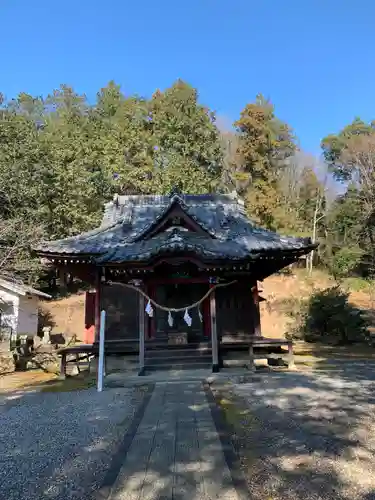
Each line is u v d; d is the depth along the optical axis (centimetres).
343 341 1942
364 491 412
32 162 2795
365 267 3778
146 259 1180
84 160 3189
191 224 1483
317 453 519
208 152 3562
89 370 1316
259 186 3850
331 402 784
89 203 3192
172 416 682
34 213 2598
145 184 3234
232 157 4122
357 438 571
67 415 750
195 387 961
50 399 913
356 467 471
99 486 433
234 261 1192
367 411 712
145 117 3888
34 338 2100
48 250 1319
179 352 1270
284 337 2206
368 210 3800
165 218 1462
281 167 4531
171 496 388
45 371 1523
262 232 1547
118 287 1398
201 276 1345
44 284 3188
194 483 415
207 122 3650
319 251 4106
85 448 559
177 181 3216
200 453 501
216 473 440
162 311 1410
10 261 2327
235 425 661
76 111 4150
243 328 1398
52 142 3183
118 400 874
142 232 1453
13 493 423
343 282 3497
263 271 1495
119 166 3266
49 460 517
